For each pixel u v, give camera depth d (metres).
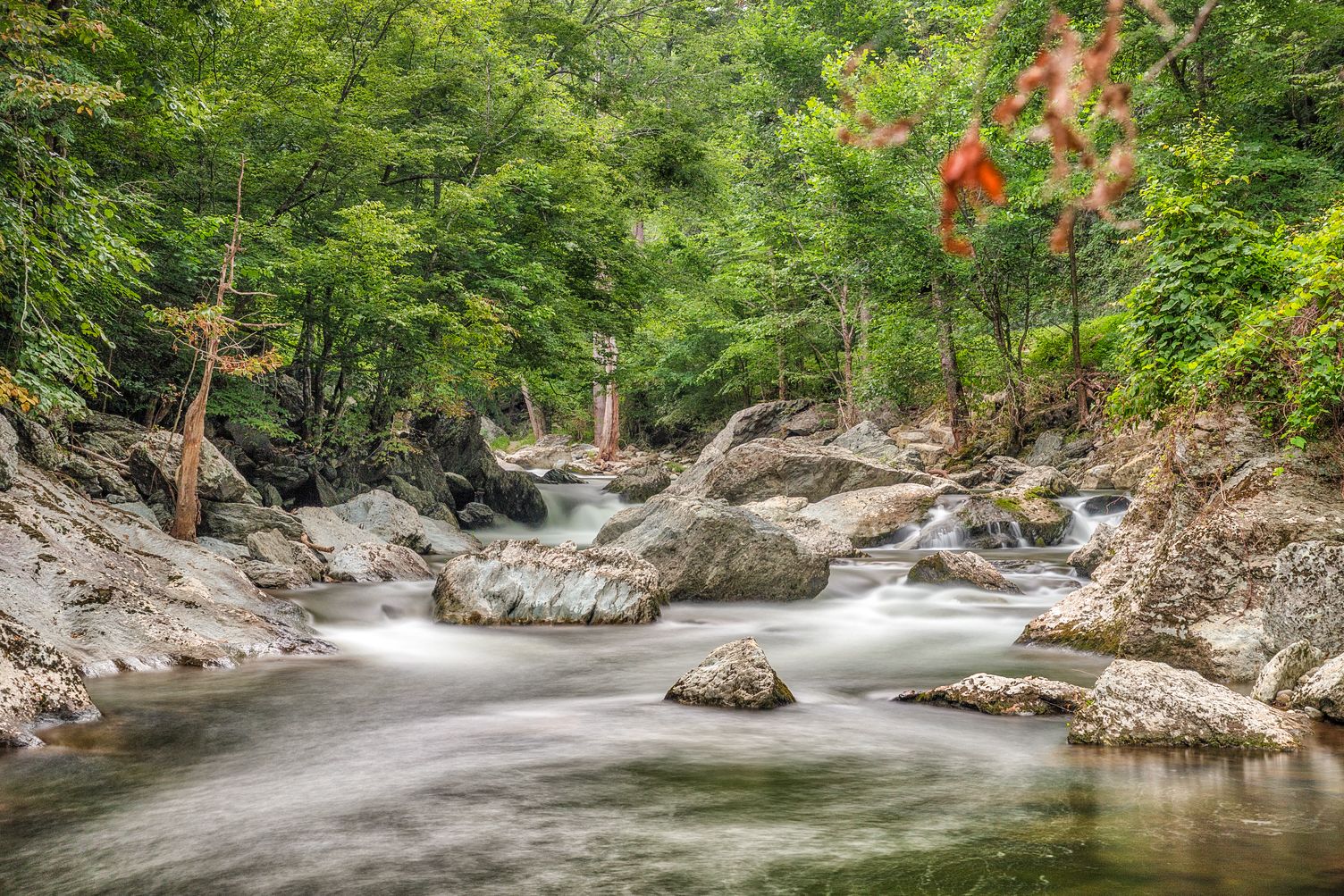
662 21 35.12
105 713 7.04
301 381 23.00
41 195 10.90
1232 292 9.94
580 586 11.50
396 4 20.70
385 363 21.23
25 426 12.83
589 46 30.67
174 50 15.78
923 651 9.68
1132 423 10.98
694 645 10.16
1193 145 15.82
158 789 5.35
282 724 6.85
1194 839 4.29
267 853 4.37
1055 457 25.52
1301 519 7.96
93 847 4.48
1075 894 3.70
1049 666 8.63
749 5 40.28
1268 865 3.96
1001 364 28.56
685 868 4.09
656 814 4.84
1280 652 6.81
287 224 19.06
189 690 7.83
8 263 10.77
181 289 17.75
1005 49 20.55
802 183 33.69
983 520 18.19
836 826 4.61
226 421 20.06
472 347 20.53
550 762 5.85
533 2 27.38
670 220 37.75
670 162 28.73
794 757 5.92
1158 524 9.58
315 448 20.77
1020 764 5.67
